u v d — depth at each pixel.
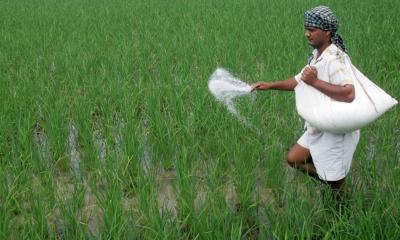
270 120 4.97
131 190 3.98
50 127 4.93
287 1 13.06
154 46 8.59
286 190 3.55
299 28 9.42
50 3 15.77
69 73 6.95
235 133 4.68
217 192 3.60
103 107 5.48
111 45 8.93
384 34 8.47
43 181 4.18
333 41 3.26
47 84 6.56
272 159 3.98
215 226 3.14
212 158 4.56
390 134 4.55
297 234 2.94
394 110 5.03
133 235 3.17
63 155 4.64
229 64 6.93
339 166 3.36
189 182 3.72
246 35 9.00
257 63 7.37
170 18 11.56
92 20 11.69
